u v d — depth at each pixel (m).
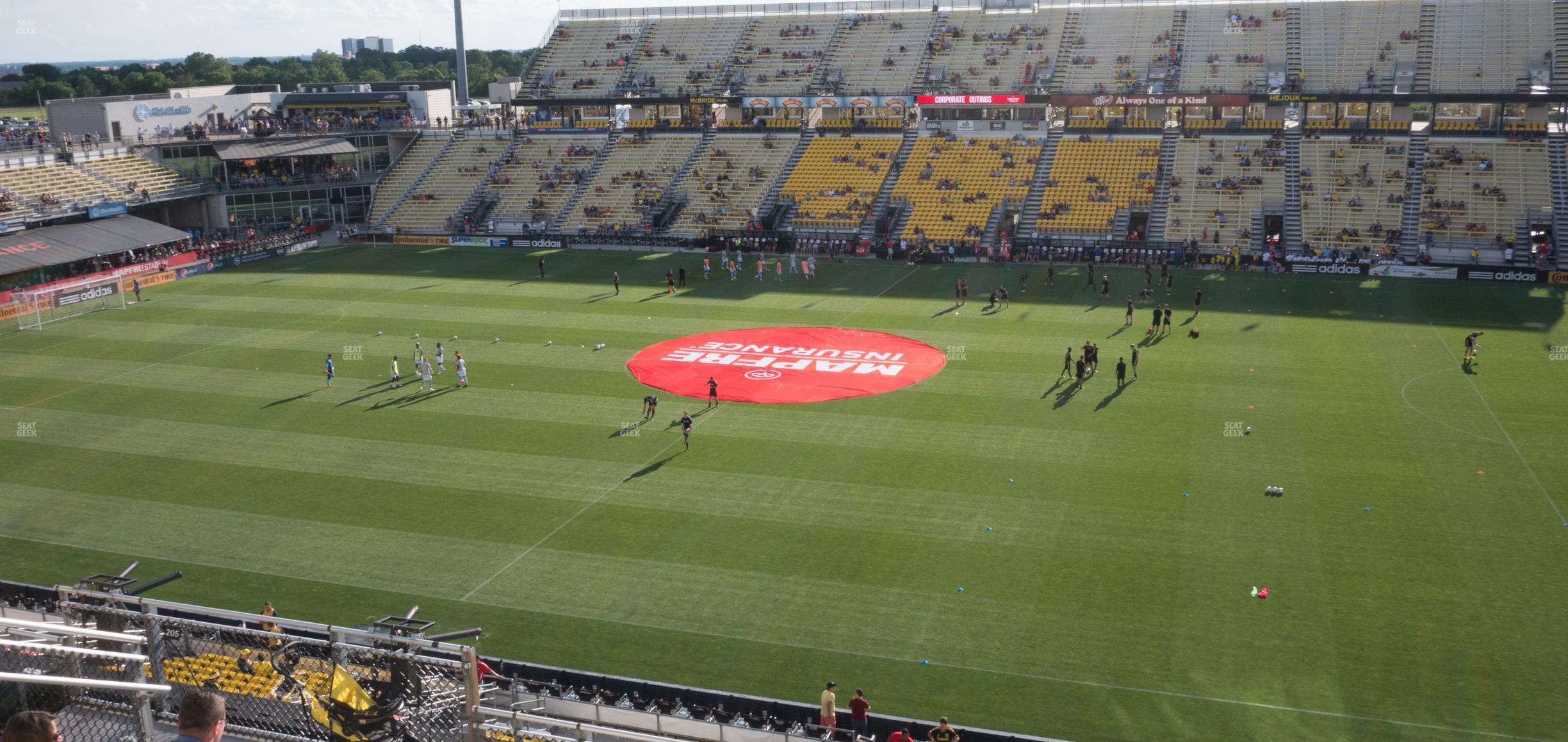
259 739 16.92
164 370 70.88
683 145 125.31
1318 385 61.72
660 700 31.64
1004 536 43.75
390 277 101.25
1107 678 33.81
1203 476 49.16
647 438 56.38
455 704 17.20
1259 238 98.75
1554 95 97.75
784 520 45.88
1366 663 34.03
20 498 50.31
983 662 34.97
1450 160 100.38
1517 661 33.91
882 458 52.66
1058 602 38.50
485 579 41.38
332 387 66.38
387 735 16.28
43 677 12.09
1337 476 48.66
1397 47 109.44
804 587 40.16
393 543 44.69
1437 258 92.56
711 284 95.25
